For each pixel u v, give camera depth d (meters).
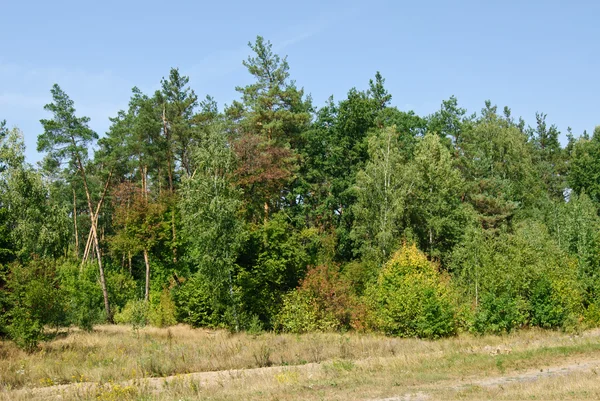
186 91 51.66
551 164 80.56
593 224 42.34
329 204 51.94
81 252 65.56
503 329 29.47
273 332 33.41
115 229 56.47
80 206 65.31
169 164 50.47
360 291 38.47
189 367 20.86
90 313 37.91
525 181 58.28
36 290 25.75
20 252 30.38
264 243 38.03
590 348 22.09
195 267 44.56
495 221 49.72
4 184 35.88
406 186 44.53
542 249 36.25
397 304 29.48
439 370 18.30
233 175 38.16
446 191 45.50
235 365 21.28
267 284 36.88
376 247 42.78
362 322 32.72
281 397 14.33
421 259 34.66
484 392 14.26
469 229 36.62
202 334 31.97
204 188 34.53
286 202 54.19
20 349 24.45
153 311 39.97
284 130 49.47
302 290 34.78
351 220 52.59
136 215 44.38
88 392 16.08
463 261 36.12
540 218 52.19
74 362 21.77
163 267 47.22
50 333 29.28
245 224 36.75
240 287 34.66
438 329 28.48
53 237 36.53
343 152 53.66
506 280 31.33
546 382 15.27
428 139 49.44
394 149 46.28
